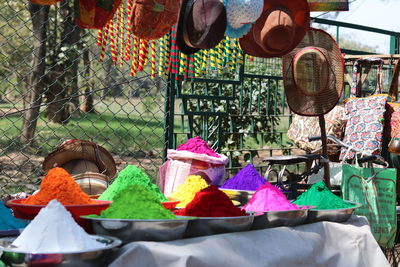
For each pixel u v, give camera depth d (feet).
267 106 20.30
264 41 11.64
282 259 8.95
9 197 10.49
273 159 13.88
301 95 14.10
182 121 16.72
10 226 8.18
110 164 12.25
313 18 22.31
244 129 23.34
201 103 22.65
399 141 16.37
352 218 11.20
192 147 13.58
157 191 9.62
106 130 47.96
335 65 14.11
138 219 7.41
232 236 8.54
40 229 6.72
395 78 19.15
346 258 10.35
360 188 13.64
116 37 13.60
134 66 13.61
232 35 10.70
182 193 10.64
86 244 6.81
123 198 8.01
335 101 14.14
